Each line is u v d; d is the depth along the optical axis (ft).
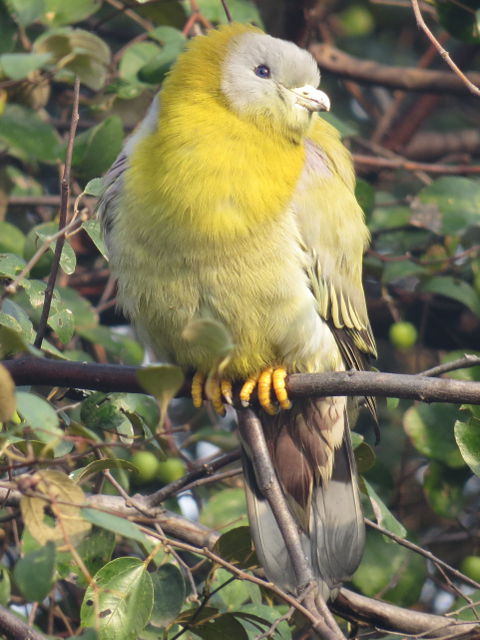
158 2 35.91
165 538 22.93
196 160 27.89
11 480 21.75
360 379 23.86
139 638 24.84
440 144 50.19
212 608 23.41
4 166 35.04
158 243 27.61
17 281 21.77
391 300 37.27
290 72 29.09
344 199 30.83
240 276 27.61
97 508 19.21
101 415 26.13
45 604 29.63
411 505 36.86
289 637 25.76
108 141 30.22
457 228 35.27
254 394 28.50
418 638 26.84
